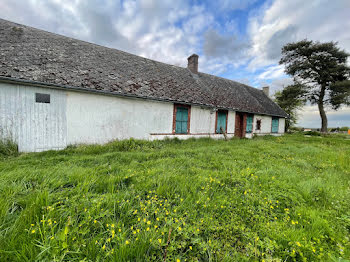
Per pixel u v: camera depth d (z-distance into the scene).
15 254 1.26
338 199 2.51
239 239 1.68
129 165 3.80
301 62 18.42
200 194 2.40
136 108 7.29
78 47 7.96
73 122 5.89
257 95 16.53
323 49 16.92
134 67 8.84
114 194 2.19
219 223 1.90
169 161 4.19
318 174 3.83
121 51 9.91
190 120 9.17
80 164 3.84
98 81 6.44
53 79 5.37
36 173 2.82
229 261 1.37
